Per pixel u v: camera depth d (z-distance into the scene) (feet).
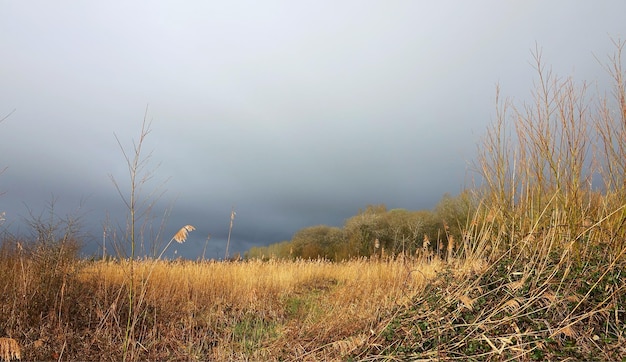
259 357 19.84
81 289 25.23
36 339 19.54
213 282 32.07
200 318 26.35
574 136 19.07
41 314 21.39
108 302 24.13
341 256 92.58
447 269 21.75
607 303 16.06
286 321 26.68
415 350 16.94
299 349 19.47
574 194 18.90
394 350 17.16
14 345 16.20
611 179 18.60
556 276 17.58
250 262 42.29
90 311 22.52
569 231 18.76
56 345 19.34
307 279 43.96
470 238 22.27
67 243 25.21
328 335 21.04
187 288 28.99
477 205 22.50
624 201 18.07
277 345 21.06
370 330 18.85
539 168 20.03
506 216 21.25
